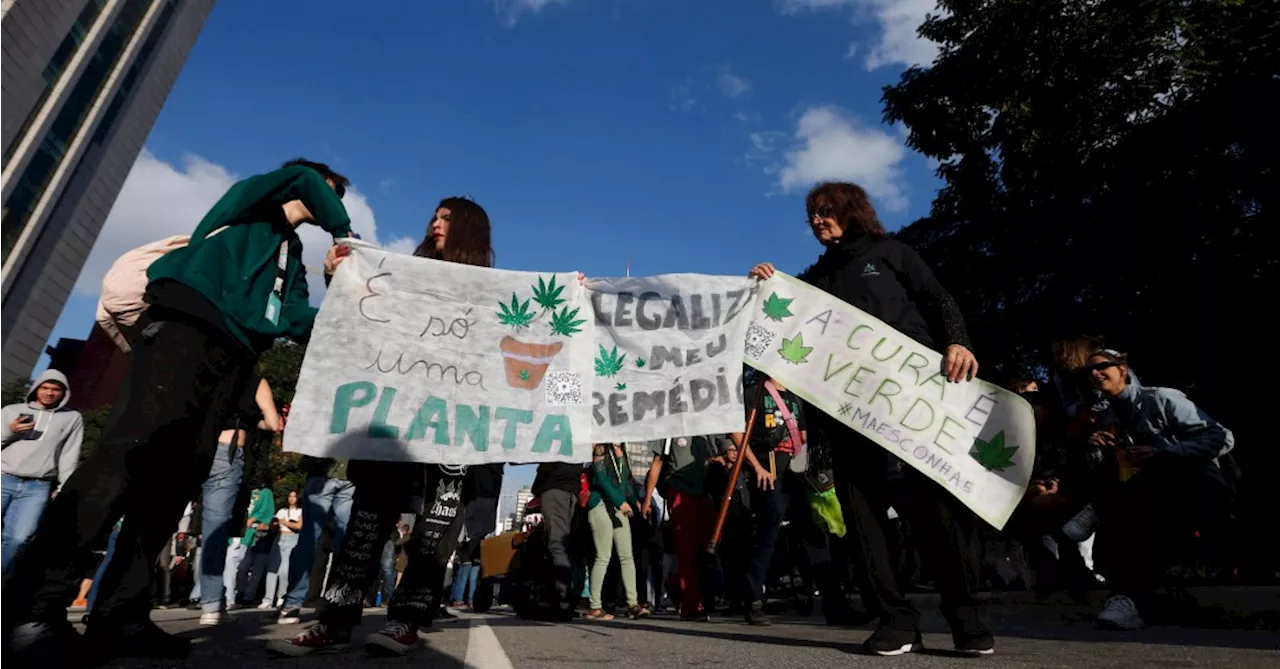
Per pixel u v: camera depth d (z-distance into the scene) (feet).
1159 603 12.06
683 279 10.74
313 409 8.61
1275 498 19.22
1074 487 16.10
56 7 162.20
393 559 24.99
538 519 19.85
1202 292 44.78
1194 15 43.42
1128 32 43.24
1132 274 48.96
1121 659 7.26
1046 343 53.42
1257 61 41.83
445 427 9.02
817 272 10.72
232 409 8.35
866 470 9.12
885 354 9.52
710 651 8.36
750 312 10.52
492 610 30.04
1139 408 12.85
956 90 54.65
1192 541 12.14
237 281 7.77
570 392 9.85
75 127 177.58
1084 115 46.47
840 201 10.21
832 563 15.65
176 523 7.99
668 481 18.57
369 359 9.00
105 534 6.36
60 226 179.11
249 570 28.89
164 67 218.79
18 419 17.89
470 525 19.77
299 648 7.80
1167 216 46.80
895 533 18.20
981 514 8.34
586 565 23.18
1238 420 42.14
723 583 23.89
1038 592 18.22
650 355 10.43
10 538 17.62
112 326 8.50
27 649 5.86
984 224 55.83
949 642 9.82
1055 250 52.47
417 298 9.49
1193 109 44.55
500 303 9.96
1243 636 10.02
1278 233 42.27
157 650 7.59
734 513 19.02
